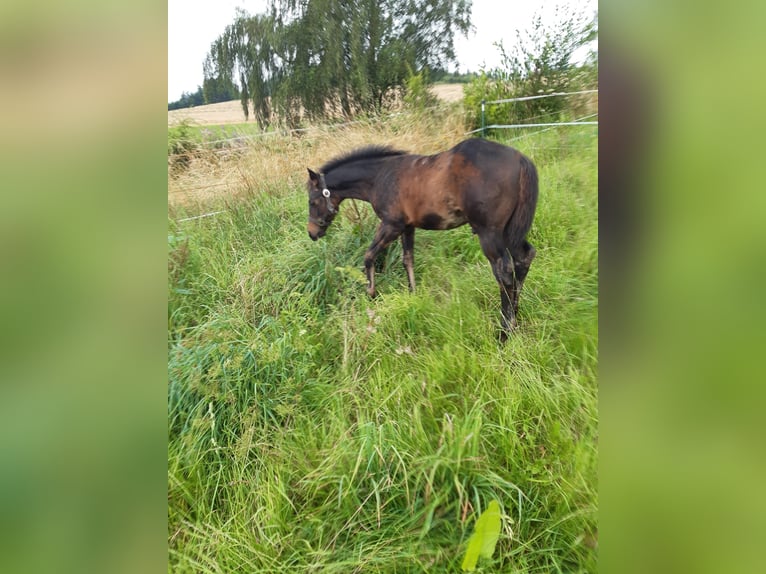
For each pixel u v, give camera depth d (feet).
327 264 8.14
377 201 7.75
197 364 7.34
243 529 6.31
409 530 5.94
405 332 7.30
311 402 7.06
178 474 6.64
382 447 6.35
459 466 5.97
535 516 5.82
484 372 6.61
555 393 6.32
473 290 7.39
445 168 7.13
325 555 6.00
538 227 7.17
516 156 6.79
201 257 8.36
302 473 6.56
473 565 5.25
